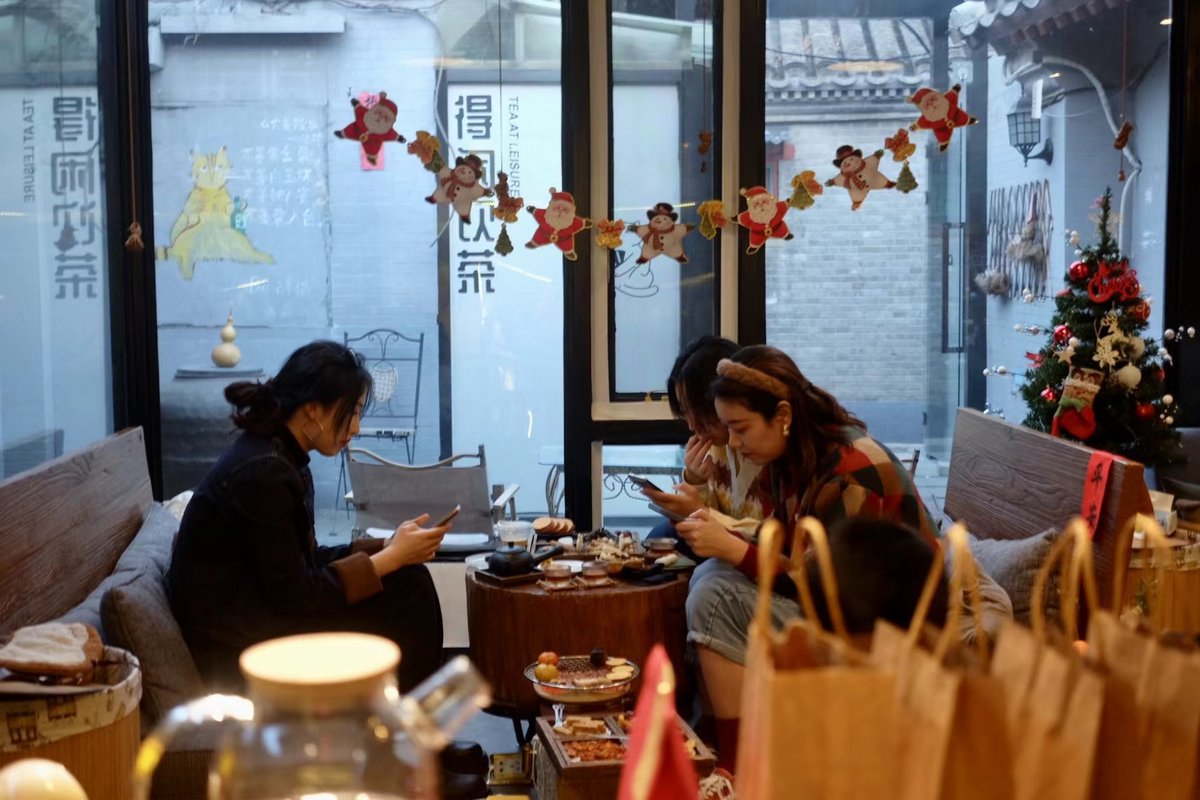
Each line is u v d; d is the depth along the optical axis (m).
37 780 1.28
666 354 4.56
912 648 1.06
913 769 1.02
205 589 3.11
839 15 4.57
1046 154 4.66
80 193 4.32
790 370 3.04
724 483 3.64
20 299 4.02
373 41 4.61
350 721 1.06
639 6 4.43
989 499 3.88
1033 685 1.09
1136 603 2.91
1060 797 1.05
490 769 3.26
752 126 4.45
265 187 4.64
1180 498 4.11
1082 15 4.59
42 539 3.01
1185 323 4.57
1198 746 1.07
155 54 4.56
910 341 4.72
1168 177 4.58
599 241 4.34
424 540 3.40
